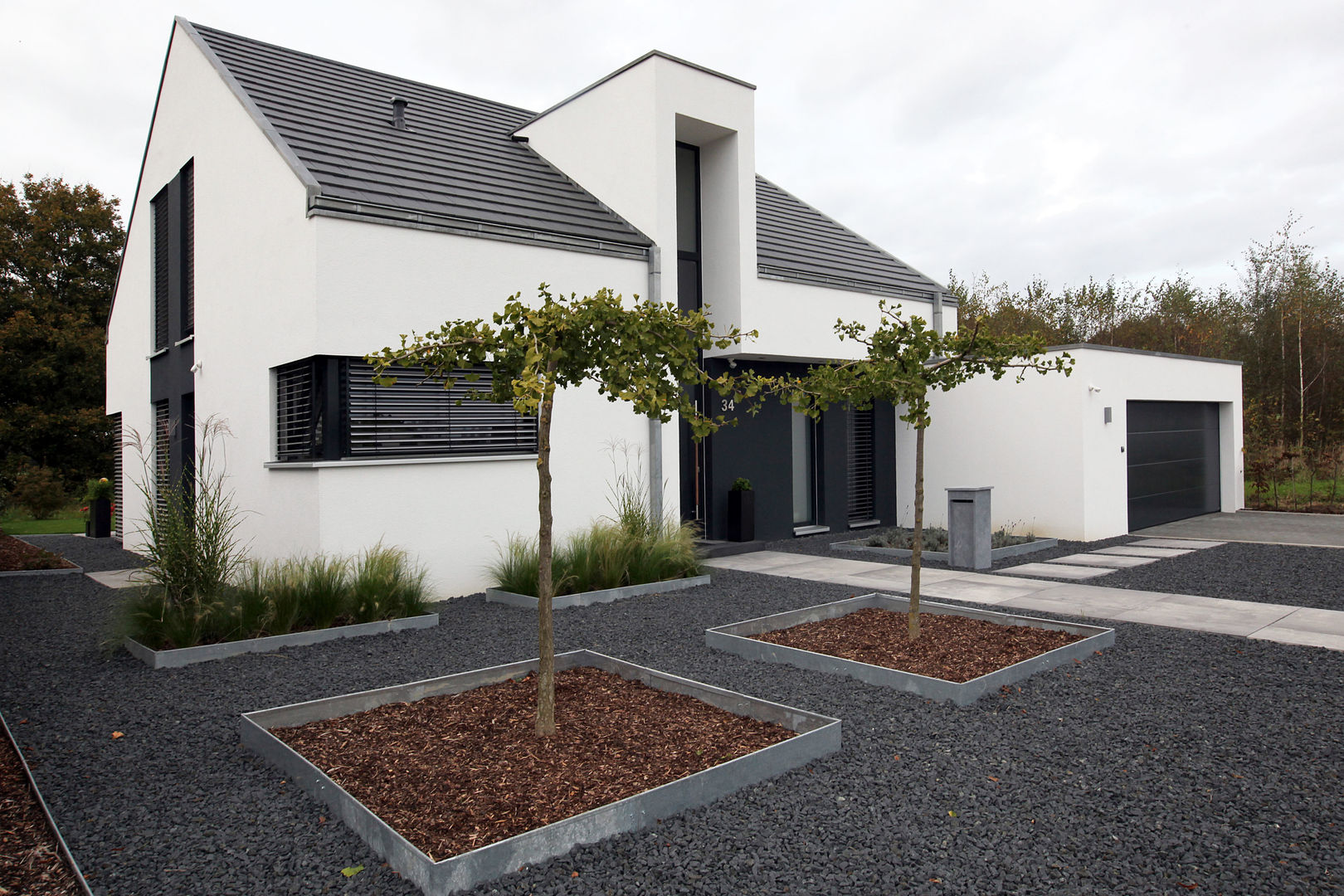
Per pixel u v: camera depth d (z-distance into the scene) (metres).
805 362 12.77
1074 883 2.81
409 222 8.22
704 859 2.95
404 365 4.29
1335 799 3.46
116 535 15.48
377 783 3.53
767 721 4.27
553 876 2.82
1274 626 6.66
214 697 5.06
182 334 11.57
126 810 3.44
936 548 11.23
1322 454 17.52
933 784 3.61
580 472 9.50
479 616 7.48
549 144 12.00
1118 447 12.57
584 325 4.08
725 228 11.55
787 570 9.96
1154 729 4.30
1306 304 21.05
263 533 8.81
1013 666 5.11
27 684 5.39
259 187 8.85
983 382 12.93
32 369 23.05
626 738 4.06
